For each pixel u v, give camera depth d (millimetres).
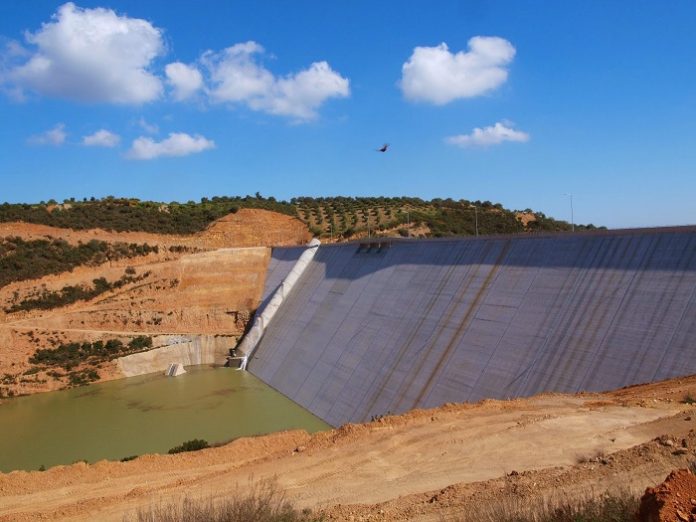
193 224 102938
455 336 40000
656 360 27500
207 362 72375
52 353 63844
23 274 72500
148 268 80750
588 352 30641
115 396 57062
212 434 44000
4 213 83250
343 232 99125
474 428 22594
